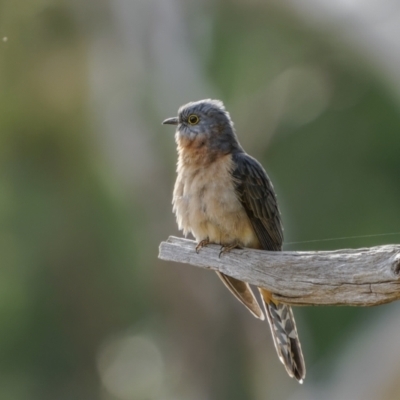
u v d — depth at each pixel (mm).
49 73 19562
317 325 19297
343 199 19328
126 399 22266
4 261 21156
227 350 18594
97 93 19375
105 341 22203
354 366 17922
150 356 21844
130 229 20469
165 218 18734
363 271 7043
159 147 18297
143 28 18500
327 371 18641
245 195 8930
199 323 18656
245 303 9070
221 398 18594
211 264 8531
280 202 19172
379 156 19312
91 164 20562
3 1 18938
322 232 19250
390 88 18125
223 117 9305
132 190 19547
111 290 21625
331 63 18969
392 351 17359
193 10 18531
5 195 20875
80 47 19234
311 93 19359
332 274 7242
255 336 18531
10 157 20781
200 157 9023
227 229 8750
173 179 18297
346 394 17594
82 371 22359
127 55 18797
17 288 21344
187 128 9203
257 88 18984
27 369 22047
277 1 18250
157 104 18250
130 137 18812
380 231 19234
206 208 8789
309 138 19359
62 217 21141
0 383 21688
